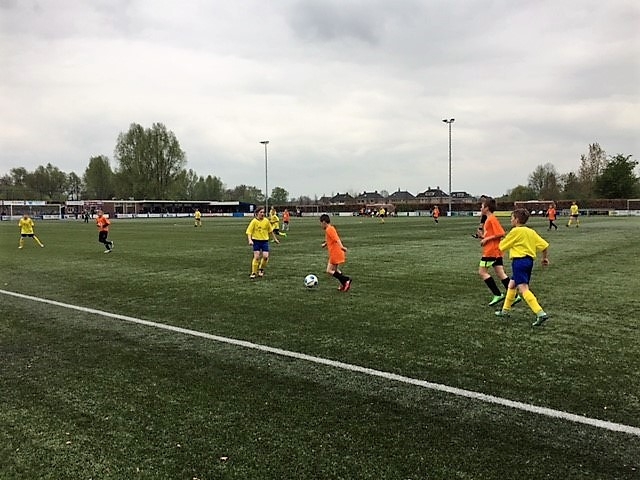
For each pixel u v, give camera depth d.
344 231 31.91
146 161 86.62
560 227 33.59
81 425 4.03
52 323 7.57
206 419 4.11
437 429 3.89
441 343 6.23
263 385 4.88
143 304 8.96
